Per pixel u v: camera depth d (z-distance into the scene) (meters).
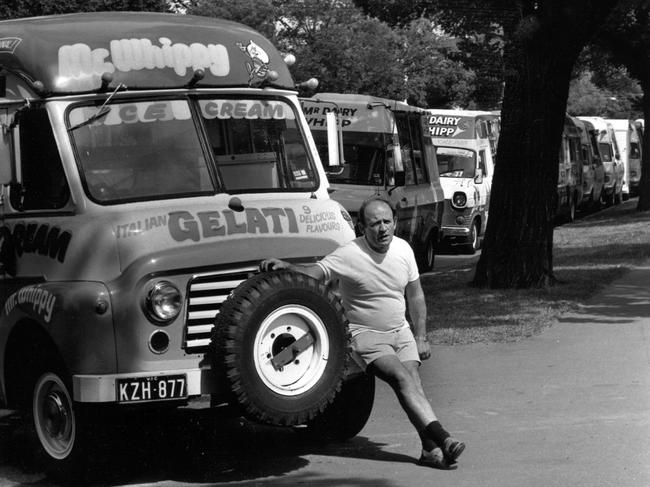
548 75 15.33
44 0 17.67
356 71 38.50
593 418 8.21
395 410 8.93
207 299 6.91
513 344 11.48
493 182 15.87
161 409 7.05
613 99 71.88
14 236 7.47
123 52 7.49
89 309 6.67
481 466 7.04
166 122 7.48
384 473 7.01
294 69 37.09
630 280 16.61
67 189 7.16
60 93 7.25
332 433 7.82
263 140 7.82
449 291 15.56
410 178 18.84
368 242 7.05
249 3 35.38
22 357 7.43
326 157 16.25
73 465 6.95
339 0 38.34
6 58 7.50
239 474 7.18
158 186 7.30
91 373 6.68
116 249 6.84
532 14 15.45
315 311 6.76
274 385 6.65
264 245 7.19
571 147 34.03
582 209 38.53
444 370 10.26
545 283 15.66
